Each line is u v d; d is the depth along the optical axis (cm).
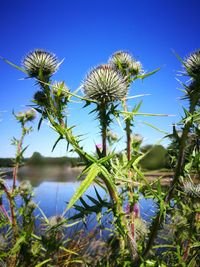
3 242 31
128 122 25
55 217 30
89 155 18
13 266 30
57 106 22
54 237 28
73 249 37
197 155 21
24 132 37
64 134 19
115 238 34
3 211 33
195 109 21
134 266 21
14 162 36
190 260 24
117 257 29
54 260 32
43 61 26
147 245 21
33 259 30
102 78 23
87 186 17
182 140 20
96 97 22
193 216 26
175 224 26
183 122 20
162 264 22
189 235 26
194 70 22
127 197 24
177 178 21
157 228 21
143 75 27
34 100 22
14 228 31
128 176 24
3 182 33
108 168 20
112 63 32
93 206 20
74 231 39
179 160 21
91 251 37
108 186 20
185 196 27
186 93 22
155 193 20
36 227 34
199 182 27
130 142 27
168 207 21
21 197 34
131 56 32
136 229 27
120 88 23
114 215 20
